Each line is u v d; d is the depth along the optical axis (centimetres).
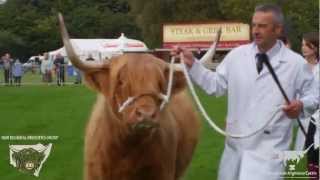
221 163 650
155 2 6550
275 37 609
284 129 614
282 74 611
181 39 4991
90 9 9238
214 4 6456
